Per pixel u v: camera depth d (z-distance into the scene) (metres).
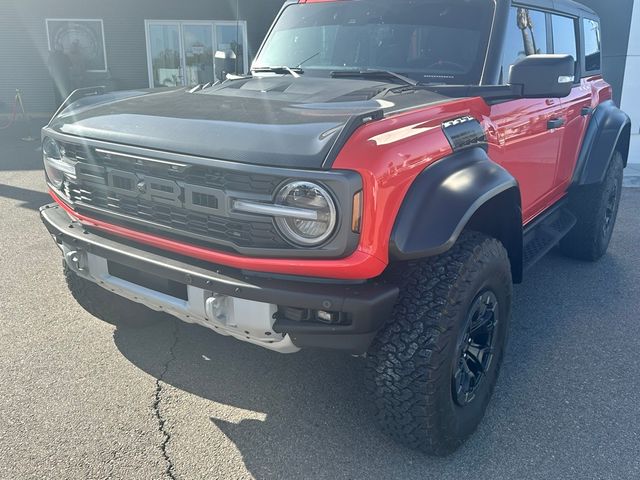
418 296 2.53
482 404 2.94
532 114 3.68
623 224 6.84
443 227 2.40
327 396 3.22
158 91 3.64
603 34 10.63
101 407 3.08
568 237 5.35
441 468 2.70
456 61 3.49
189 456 2.73
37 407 3.06
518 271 3.30
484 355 2.95
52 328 3.92
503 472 2.68
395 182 2.33
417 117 2.61
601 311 4.42
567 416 3.11
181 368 3.47
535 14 4.07
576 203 5.18
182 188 2.52
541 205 4.31
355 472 2.66
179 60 16.50
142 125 2.76
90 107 3.29
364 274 2.30
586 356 3.74
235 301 2.44
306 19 4.08
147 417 3.01
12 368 3.42
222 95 3.22
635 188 8.88
